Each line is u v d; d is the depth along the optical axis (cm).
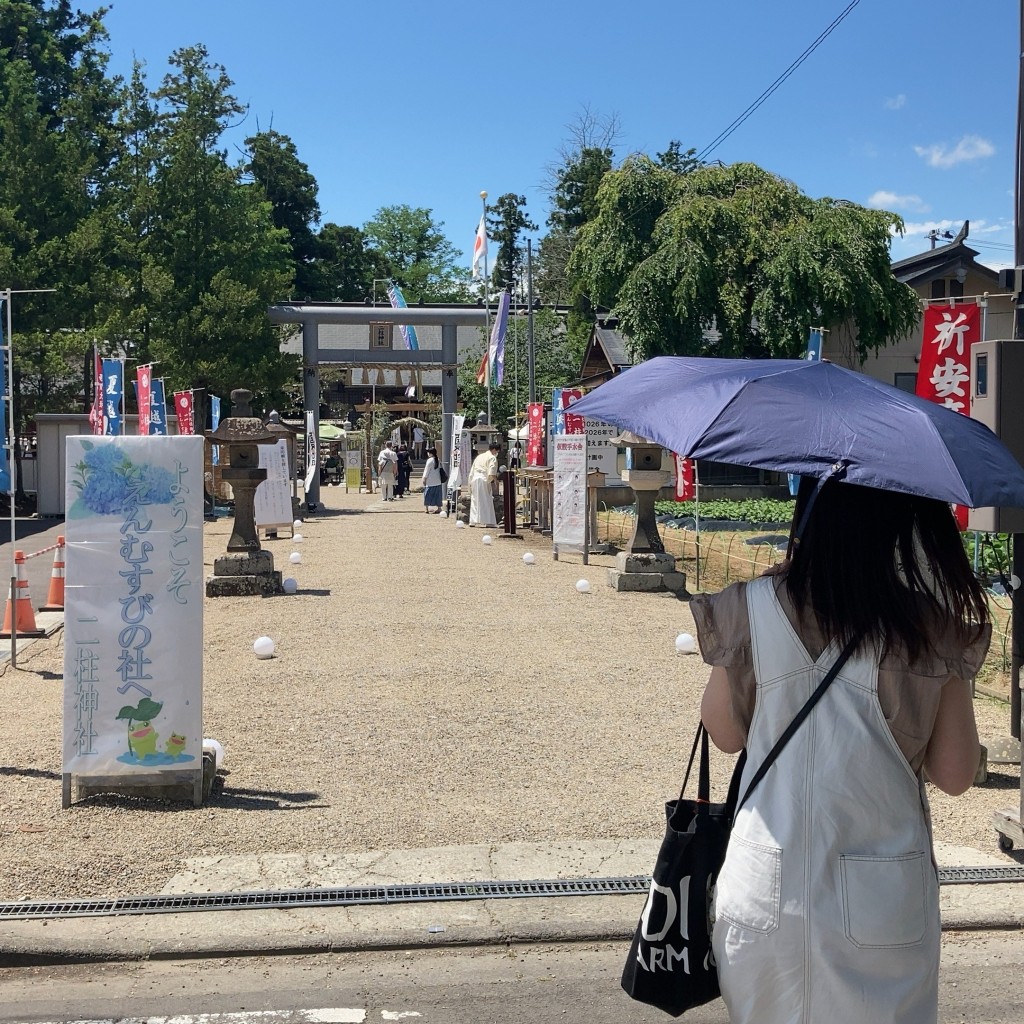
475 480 2430
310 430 3044
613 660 971
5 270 2698
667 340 2714
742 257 2719
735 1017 233
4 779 626
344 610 1244
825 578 231
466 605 1282
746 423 248
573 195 5353
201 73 3183
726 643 239
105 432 2091
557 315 4266
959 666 229
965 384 1031
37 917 451
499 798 601
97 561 576
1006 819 528
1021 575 711
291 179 6650
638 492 1425
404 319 3086
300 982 414
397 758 673
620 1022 386
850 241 2611
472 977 418
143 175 3166
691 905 252
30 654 1038
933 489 225
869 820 226
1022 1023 386
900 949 221
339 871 498
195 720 582
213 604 1291
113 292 2917
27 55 3978
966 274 2922
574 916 458
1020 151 722
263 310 3061
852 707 228
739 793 242
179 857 513
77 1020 385
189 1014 389
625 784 627
